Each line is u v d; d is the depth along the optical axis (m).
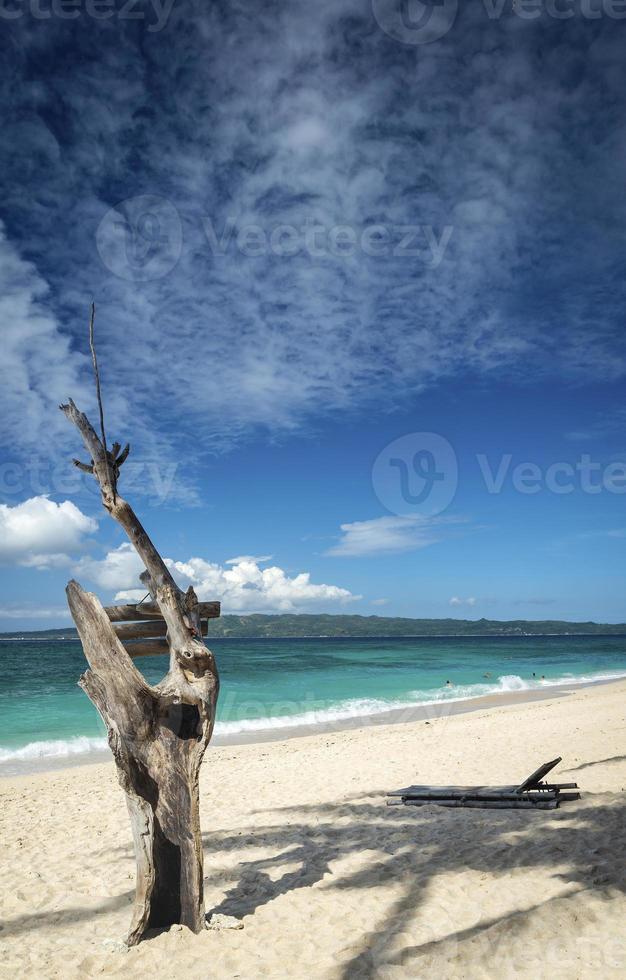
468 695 29.66
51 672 47.25
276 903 5.51
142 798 4.88
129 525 5.17
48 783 12.42
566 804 8.18
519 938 4.52
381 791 9.88
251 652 81.56
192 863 4.91
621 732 14.47
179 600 5.15
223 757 14.38
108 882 6.46
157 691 4.91
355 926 4.94
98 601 4.92
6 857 7.49
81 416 5.30
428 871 6.03
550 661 59.69
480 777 10.59
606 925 4.62
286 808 9.12
